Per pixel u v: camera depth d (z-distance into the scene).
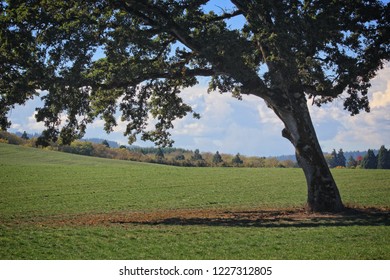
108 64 23.67
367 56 24.62
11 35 21.03
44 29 22.08
